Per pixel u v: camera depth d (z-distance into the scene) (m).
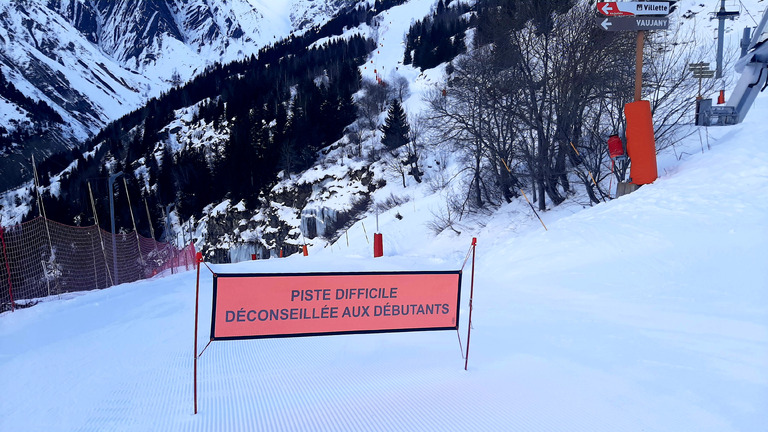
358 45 146.50
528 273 10.53
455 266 14.20
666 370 4.33
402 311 4.48
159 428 3.58
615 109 20.95
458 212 32.44
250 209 74.62
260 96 115.00
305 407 3.90
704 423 3.29
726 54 28.77
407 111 74.44
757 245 8.12
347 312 4.32
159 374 5.01
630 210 12.20
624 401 3.72
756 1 48.34
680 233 9.75
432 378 4.45
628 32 18.27
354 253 34.97
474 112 24.88
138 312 8.81
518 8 21.41
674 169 14.05
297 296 4.16
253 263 20.22
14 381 4.92
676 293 7.32
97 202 87.56
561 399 3.81
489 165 28.77
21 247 28.92
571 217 14.14
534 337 5.72
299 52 172.00
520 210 25.50
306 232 62.94
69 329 7.49
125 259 33.31
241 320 4.02
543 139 21.20
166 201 89.06
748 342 5.00
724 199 10.78
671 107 19.59
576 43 19.00
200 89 159.62
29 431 3.67
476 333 6.12
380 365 4.97
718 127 16.56
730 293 6.86
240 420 3.67
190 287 12.36
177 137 125.81
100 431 3.58
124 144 132.75
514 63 21.05
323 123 82.69
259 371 5.00
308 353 5.66
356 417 3.65
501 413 3.61
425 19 142.88
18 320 8.25
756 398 3.63
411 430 3.38
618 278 8.61
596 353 4.93
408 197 53.25
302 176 72.94
